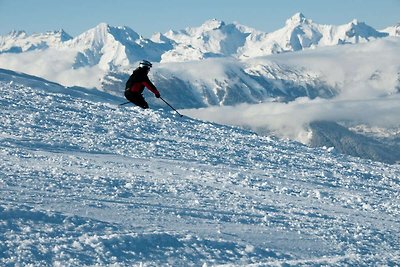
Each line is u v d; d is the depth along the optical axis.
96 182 18.62
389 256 15.10
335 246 15.27
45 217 13.12
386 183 30.72
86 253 11.53
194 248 12.83
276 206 19.45
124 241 12.34
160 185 19.95
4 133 27.34
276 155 34.06
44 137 27.81
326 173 30.25
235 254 12.97
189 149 31.05
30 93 43.34
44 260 10.91
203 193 19.70
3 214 12.70
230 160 29.45
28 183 16.86
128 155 26.64
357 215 20.31
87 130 32.12
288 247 14.38
